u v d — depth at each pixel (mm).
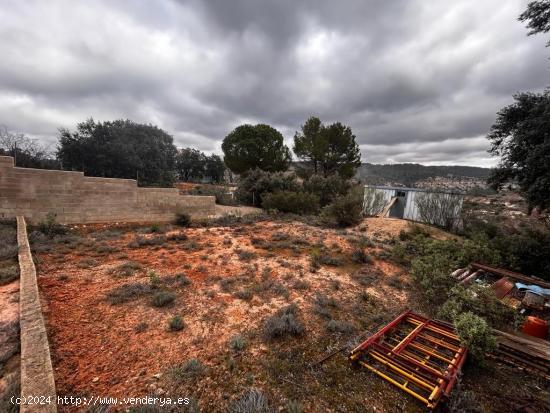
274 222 10898
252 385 2336
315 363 2709
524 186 7117
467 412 2207
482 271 5859
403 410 2201
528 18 6898
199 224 10234
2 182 7074
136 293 3936
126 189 9273
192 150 42281
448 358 2816
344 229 10125
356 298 4383
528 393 2506
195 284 4480
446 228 12328
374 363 2777
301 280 4949
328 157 23203
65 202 8062
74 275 4477
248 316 3557
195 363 2480
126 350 2666
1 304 3238
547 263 6477
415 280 5133
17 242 5543
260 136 24141
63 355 2492
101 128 20938
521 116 7297
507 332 3400
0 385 2047
